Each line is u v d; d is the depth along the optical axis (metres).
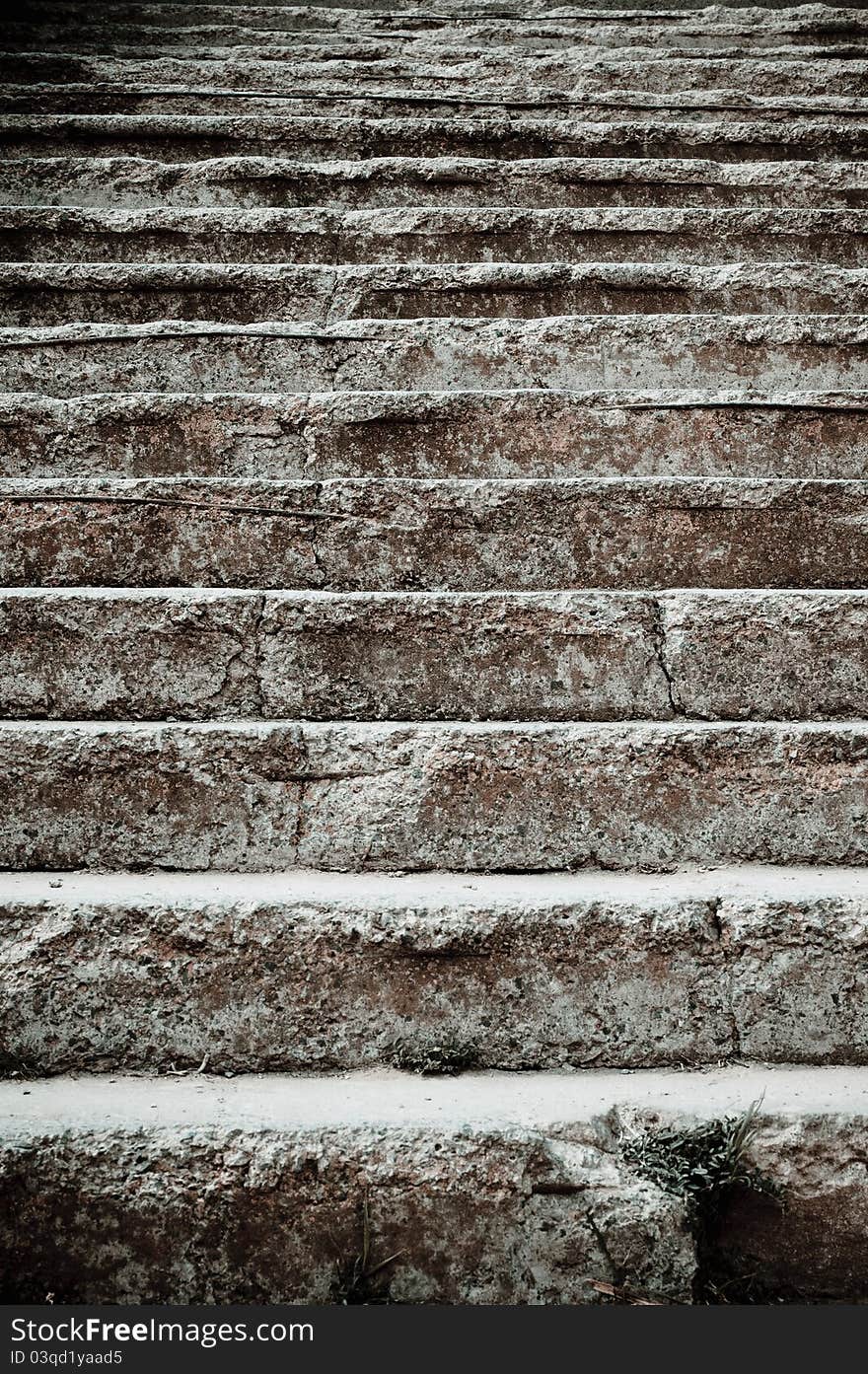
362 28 7.00
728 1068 2.17
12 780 2.44
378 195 5.07
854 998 2.18
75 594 2.75
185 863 2.44
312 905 2.20
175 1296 1.86
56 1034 2.15
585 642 2.77
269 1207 1.87
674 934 2.19
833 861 2.47
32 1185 1.86
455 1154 1.89
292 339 3.86
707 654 2.77
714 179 5.17
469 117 5.79
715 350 3.92
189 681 2.74
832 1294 1.95
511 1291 1.86
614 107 5.92
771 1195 1.95
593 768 2.48
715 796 2.48
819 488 3.13
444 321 3.93
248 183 5.03
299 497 3.10
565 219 4.74
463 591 3.10
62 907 2.18
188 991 2.16
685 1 7.52
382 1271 1.87
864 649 2.77
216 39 6.81
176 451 3.45
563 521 3.12
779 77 6.31
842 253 4.78
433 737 2.49
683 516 3.13
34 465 3.44
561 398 3.48
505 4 7.39
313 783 2.47
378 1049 2.17
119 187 5.02
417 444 3.47
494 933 2.19
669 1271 1.87
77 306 4.22
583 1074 2.15
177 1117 1.95
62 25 6.89
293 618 2.76
